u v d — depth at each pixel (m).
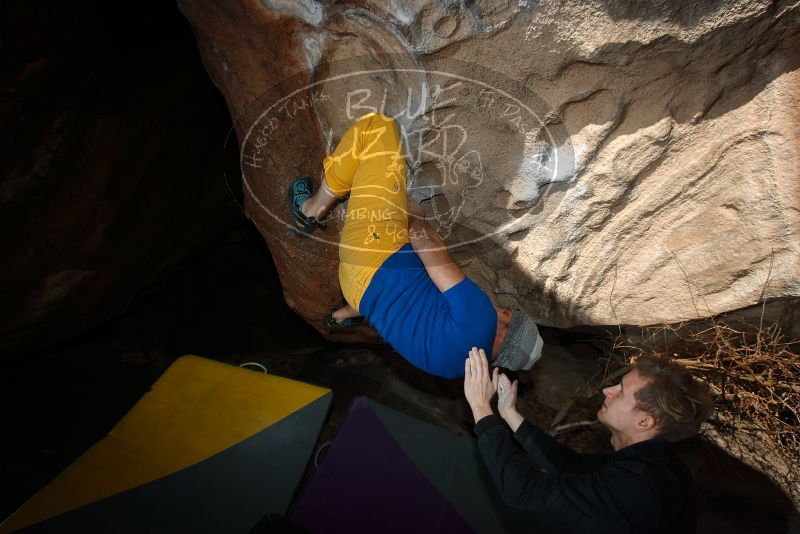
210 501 1.82
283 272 2.33
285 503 1.83
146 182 2.49
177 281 3.54
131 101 2.13
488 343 1.57
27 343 2.72
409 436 1.95
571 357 2.66
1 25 1.55
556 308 2.23
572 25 1.37
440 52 1.50
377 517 1.74
